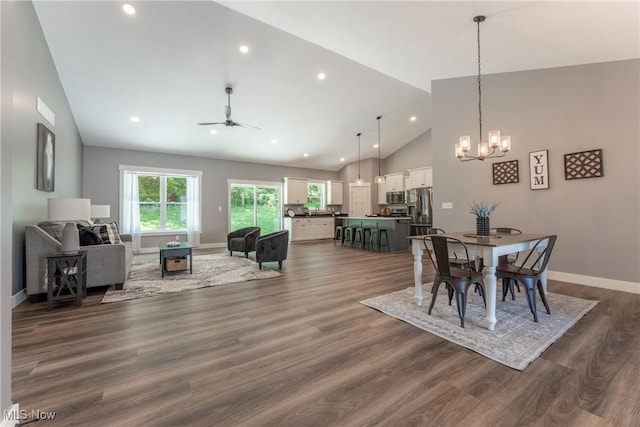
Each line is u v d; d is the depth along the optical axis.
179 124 6.12
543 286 2.77
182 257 4.50
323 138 7.83
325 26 3.25
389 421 1.34
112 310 2.82
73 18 3.48
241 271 4.60
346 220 8.20
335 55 4.66
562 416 1.36
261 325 2.46
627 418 1.34
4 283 1.24
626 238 3.28
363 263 5.32
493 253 2.27
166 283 3.85
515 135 4.05
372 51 3.72
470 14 2.81
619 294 3.18
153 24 3.65
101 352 1.99
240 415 1.38
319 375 1.71
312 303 3.03
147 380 1.66
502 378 1.67
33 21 3.27
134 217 6.89
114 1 3.30
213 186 8.08
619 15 2.52
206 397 1.51
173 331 2.34
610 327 2.34
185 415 1.38
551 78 3.77
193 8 3.48
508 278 2.74
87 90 4.77
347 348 2.05
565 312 2.66
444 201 4.66
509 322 2.45
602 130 3.41
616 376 1.67
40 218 3.55
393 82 5.68
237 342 2.14
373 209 9.85
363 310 2.81
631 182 3.25
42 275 2.99
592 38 2.95
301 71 4.97
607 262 3.40
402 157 9.35
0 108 1.22
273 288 3.62
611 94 3.36
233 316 2.67
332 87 5.57
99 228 4.05
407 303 2.97
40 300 3.10
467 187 4.48
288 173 9.56
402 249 7.06
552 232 3.77
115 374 1.72
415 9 2.80
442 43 3.43
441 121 4.68
